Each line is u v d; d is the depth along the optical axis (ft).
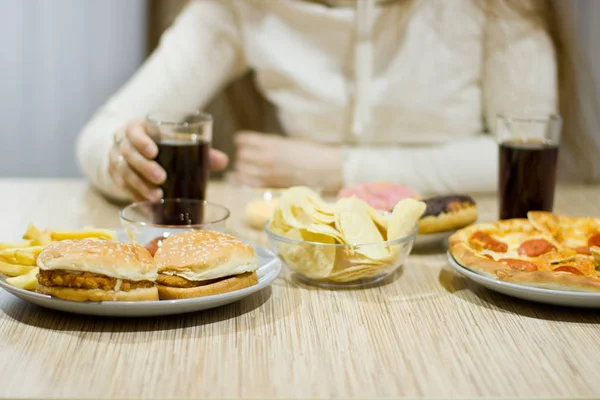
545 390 2.17
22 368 2.23
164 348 2.41
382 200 3.66
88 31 8.45
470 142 5.75
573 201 4.80
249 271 2.74
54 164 8.95
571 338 2.58
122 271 2.48
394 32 6.07
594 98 5.86
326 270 2.98
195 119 4.02
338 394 2.11
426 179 5.52
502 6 5.90
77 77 8.61
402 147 6.02
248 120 7.08
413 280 3.19
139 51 8.48
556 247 3.16
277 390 2.13
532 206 3.60
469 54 6.16
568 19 5.88
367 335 2.57
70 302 2.48
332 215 3.09
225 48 6.37
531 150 3.55
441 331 2.62
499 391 2.15
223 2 6.23
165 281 2.60
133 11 8.35
